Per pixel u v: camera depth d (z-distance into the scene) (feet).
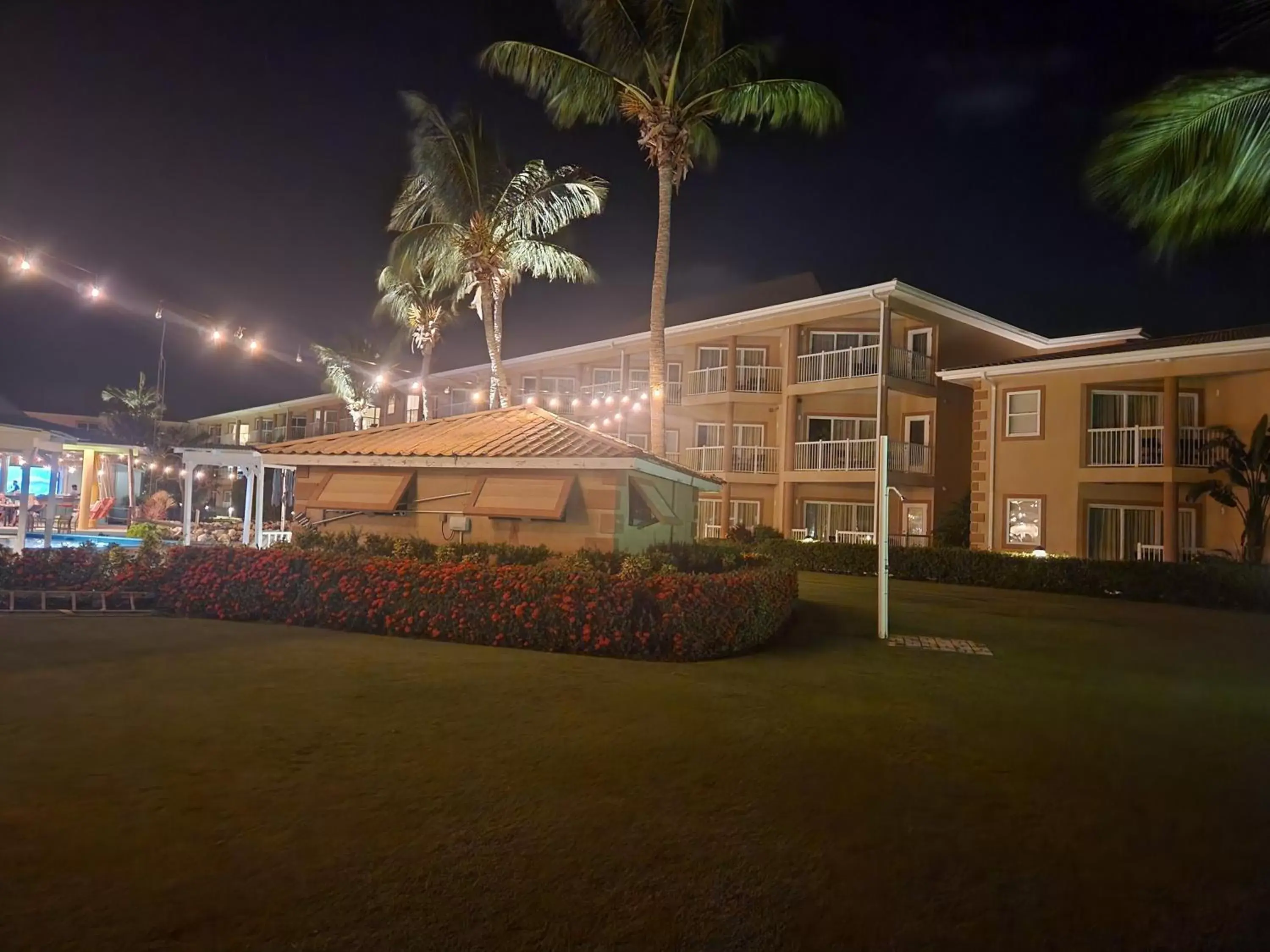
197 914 11.18
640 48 59.16
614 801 15.74
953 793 16.84
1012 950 11.06
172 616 37.65
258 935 10.72
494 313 78.95
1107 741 21.12
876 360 84.07
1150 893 12.71
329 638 32.09
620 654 30.01
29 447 55.16
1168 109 32.65
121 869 12.39
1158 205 34.78
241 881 12.15
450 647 30.81
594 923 11.35
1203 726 22.94
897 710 23.56
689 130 60.64
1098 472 67.67
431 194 77.66
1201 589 54.75
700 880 12.69
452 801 15.52
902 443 86.02
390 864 12.85
